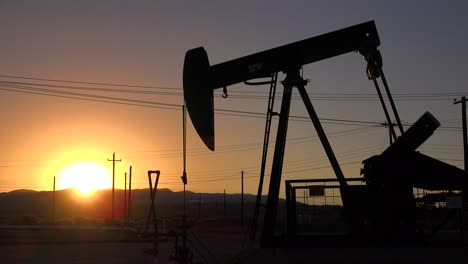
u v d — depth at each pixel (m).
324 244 14.76
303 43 17.52
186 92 17.22
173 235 14.72
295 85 17.38
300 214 15.45
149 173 13.93
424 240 14.59
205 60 17.30
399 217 14.80
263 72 17.56
